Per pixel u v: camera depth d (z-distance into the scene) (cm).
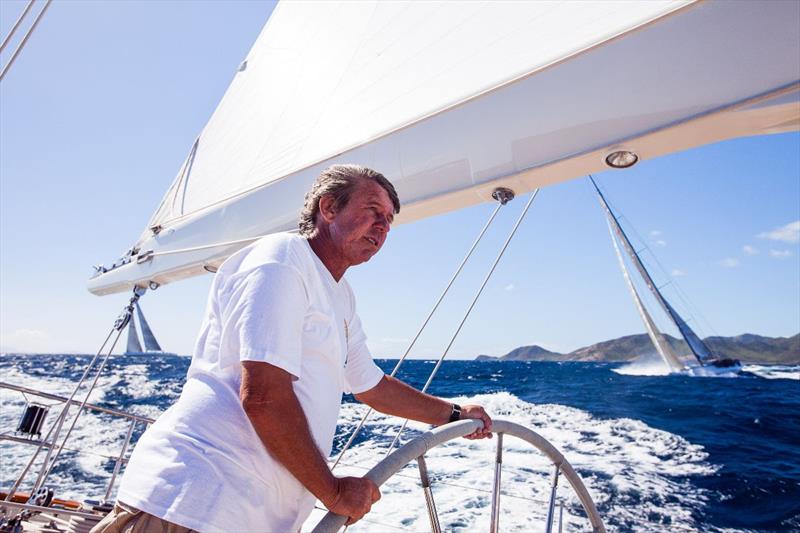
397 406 117
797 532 559
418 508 530
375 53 169
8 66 173
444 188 133
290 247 82
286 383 72
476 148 128
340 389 89
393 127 150
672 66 99
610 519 572
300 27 216
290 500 79
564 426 1212
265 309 73
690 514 601
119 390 2028
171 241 229
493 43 133
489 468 698
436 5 153
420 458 96
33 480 673
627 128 102
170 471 71
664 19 102
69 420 1113
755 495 673
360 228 94
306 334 82
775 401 1700
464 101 133
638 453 910
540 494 599
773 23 89
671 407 1585
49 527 273
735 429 1202
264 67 230
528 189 127
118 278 257
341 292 98
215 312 86
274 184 186
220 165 226
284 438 70
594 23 113
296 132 190
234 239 195
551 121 115
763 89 87
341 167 98
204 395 78
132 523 71
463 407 122
